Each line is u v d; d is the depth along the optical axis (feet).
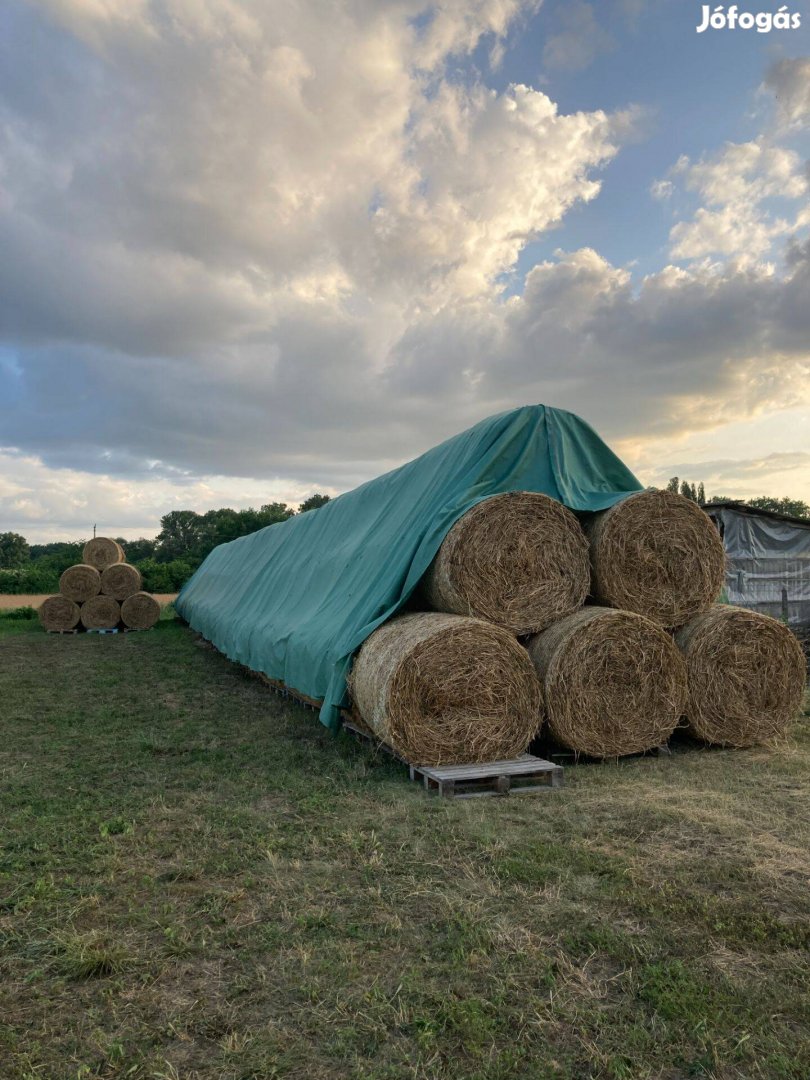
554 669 20.62
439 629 19.66
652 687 21.22
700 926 11.00
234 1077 7.95
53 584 127.24
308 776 19.79
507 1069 8.02
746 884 12.41
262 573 48.16
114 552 73.77
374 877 12.92
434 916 11.44
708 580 23.82
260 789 18.57
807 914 11.34
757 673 22.63
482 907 11.62
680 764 20.66
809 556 45.65
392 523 29.17
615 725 20.84
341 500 40.32
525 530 22.40
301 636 29.22
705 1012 8.87
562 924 11.11
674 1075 7.93
